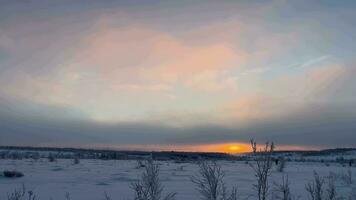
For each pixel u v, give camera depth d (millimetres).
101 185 22953
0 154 73625
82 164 50125
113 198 17281
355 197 12680
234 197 9406
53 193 18906
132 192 19438
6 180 25328
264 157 7762
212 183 8273
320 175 32062
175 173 33125
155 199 8617
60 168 39062
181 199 16641
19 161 57562
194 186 21516
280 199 10406
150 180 8703
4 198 16203
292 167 50281
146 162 9508
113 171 34969
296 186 22391
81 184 23453
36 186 22062
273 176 30453
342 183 23344
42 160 63969
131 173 32219
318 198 8523
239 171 38438
